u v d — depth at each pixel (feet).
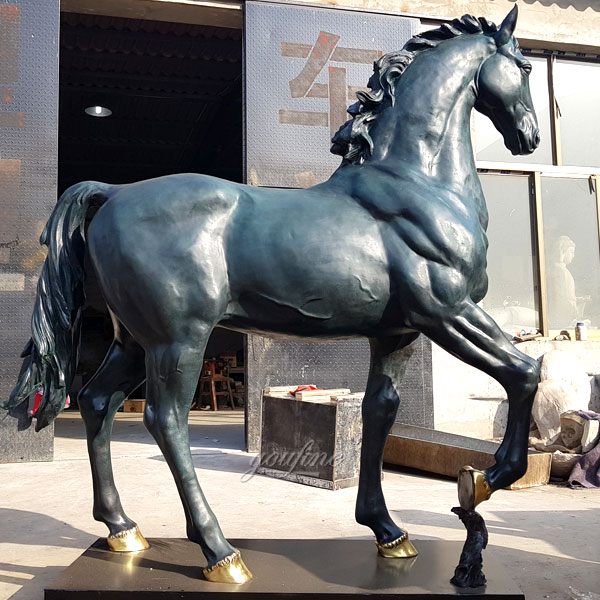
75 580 6.12
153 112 27.14
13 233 14.56
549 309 19.20
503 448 6.34
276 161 15.99
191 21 17.04
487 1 18.07
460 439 13.92
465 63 7.00
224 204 6.42
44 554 8.02
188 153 32.01
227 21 17.04
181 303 6.18
